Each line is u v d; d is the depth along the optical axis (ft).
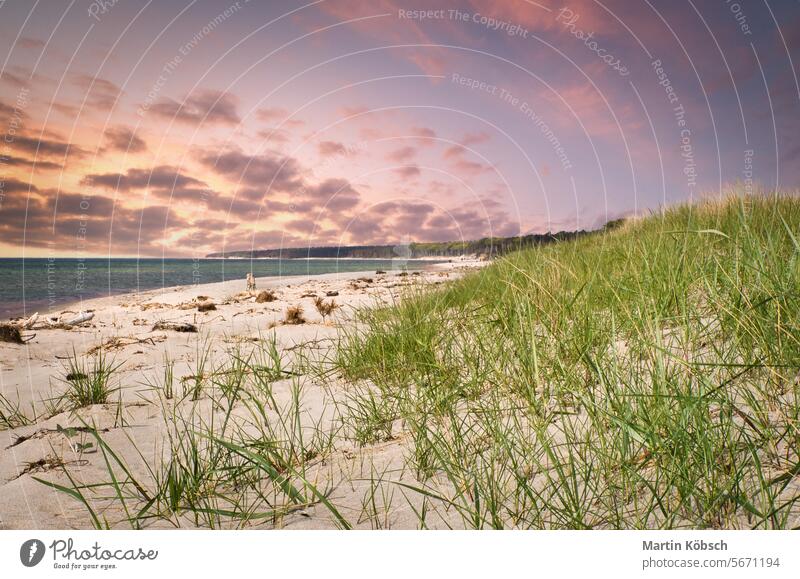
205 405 10.61
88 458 7.81
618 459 5.84
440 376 9.74
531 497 5.21
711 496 4.87
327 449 7.68
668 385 6.40
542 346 9.43
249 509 5.98
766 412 5.94
